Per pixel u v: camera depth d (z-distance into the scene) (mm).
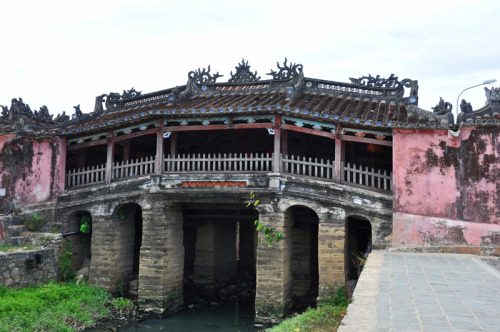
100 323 17297
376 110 18266
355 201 17047
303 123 17781
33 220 21516
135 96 24188
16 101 23203
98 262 20250
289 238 18578
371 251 16109
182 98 21797
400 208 16328
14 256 17906
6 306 15312
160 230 18891
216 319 19047
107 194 20375
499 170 15531
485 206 15555
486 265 12516
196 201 18625
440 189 16078
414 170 16406
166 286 18859
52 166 21766
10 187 22234
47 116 23531
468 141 15969
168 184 18859
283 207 17641
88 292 19172
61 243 20844
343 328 6500
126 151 21562
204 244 23906
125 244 21094
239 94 21984
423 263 12859
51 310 16641
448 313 7344
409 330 6406
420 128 16266
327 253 17109
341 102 19672
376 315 7215
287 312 17797
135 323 17891
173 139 19562
